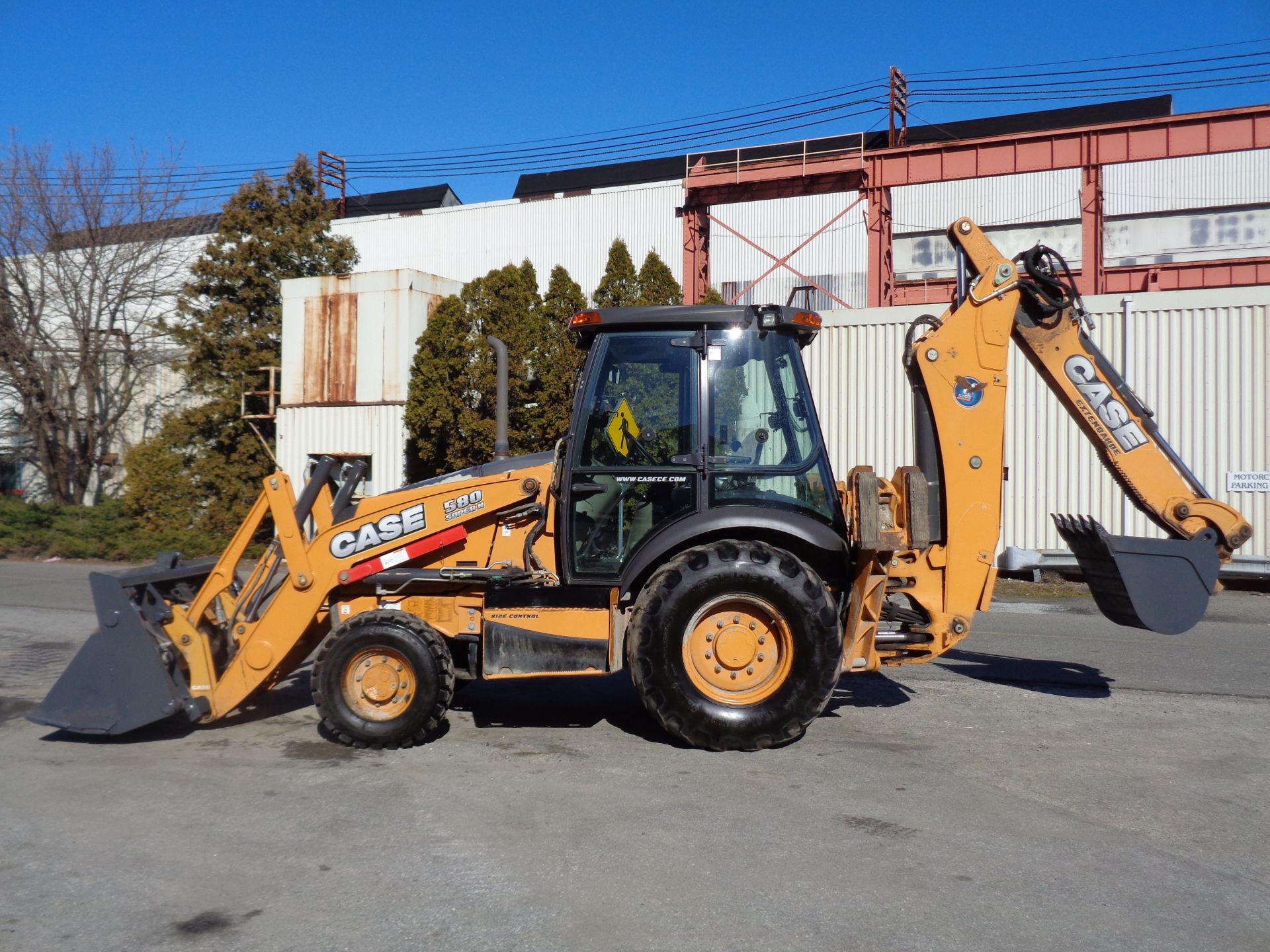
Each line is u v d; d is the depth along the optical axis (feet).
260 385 71.05
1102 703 21.98
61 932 11.21
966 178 72.54
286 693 22.74
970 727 19.86
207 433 71.00
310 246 76.02
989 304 19.83
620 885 12.35
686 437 18.85
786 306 19.03
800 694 17.79
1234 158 92.48
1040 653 27.99
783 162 75.97
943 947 10.83
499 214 111.55
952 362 19.84
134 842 13.82
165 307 90.48
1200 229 93.81
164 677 18.07
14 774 16.83
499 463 20.24
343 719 18.07
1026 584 43.27
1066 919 11.50
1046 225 96.94
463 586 18.89
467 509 19.27
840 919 11.45
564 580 19.02
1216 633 31.89
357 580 18.89
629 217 106.42
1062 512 44.01
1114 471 20.47
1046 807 15.25
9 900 12.04
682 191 104.17
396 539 19.03
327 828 14.26
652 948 10.78
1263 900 12.05
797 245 100.83
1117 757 17.89
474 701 21.99
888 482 20.29
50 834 14.10
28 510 61.67
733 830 14.12
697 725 17.80
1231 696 22.65
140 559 56.90
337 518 19.74
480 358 54.95
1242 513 41.52
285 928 11.28
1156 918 11.55
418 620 18.37
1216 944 10.94
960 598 19.71
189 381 75.25
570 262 108.68
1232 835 14.16
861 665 19.22
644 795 15.64
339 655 18.07
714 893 12.11
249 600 19.74
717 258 103.40
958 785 16.20
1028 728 19.84
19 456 88.48
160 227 83.97
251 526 19.01
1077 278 72.59
